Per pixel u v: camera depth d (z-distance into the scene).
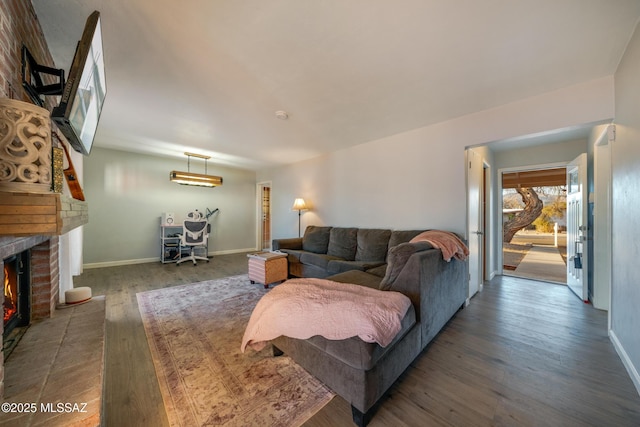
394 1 1.30
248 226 6.69
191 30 1.52
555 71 1.92
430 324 1.86
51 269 1.82
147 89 2.26
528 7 1.32
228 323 2.34
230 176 6.34
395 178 3.49
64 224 1.07
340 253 3.73
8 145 0.94
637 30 1.46
